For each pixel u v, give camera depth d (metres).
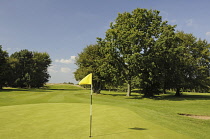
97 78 41.94
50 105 16.52
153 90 36.75
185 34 41.59
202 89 40.69
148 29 31.30
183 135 7.05
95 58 43.22
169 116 11.95
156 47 30.39
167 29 32.38
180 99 31.36
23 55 72.00
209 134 7.45
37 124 8.48
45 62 79.44
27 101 22.22
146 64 30.64
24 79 68.94
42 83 77.50
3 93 35.38
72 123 8.75
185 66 38.38
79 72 43.44
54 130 7.39
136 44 31.05
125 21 34.25
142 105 20.03
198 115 14.19
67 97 29.83
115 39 32.62
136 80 33.31
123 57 33.03
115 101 25.09
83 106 15.94
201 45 40.84
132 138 6.41
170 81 38.50
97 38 36.19
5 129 7.52
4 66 53.91
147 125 8.65
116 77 35.22
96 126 8.17
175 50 31.64
